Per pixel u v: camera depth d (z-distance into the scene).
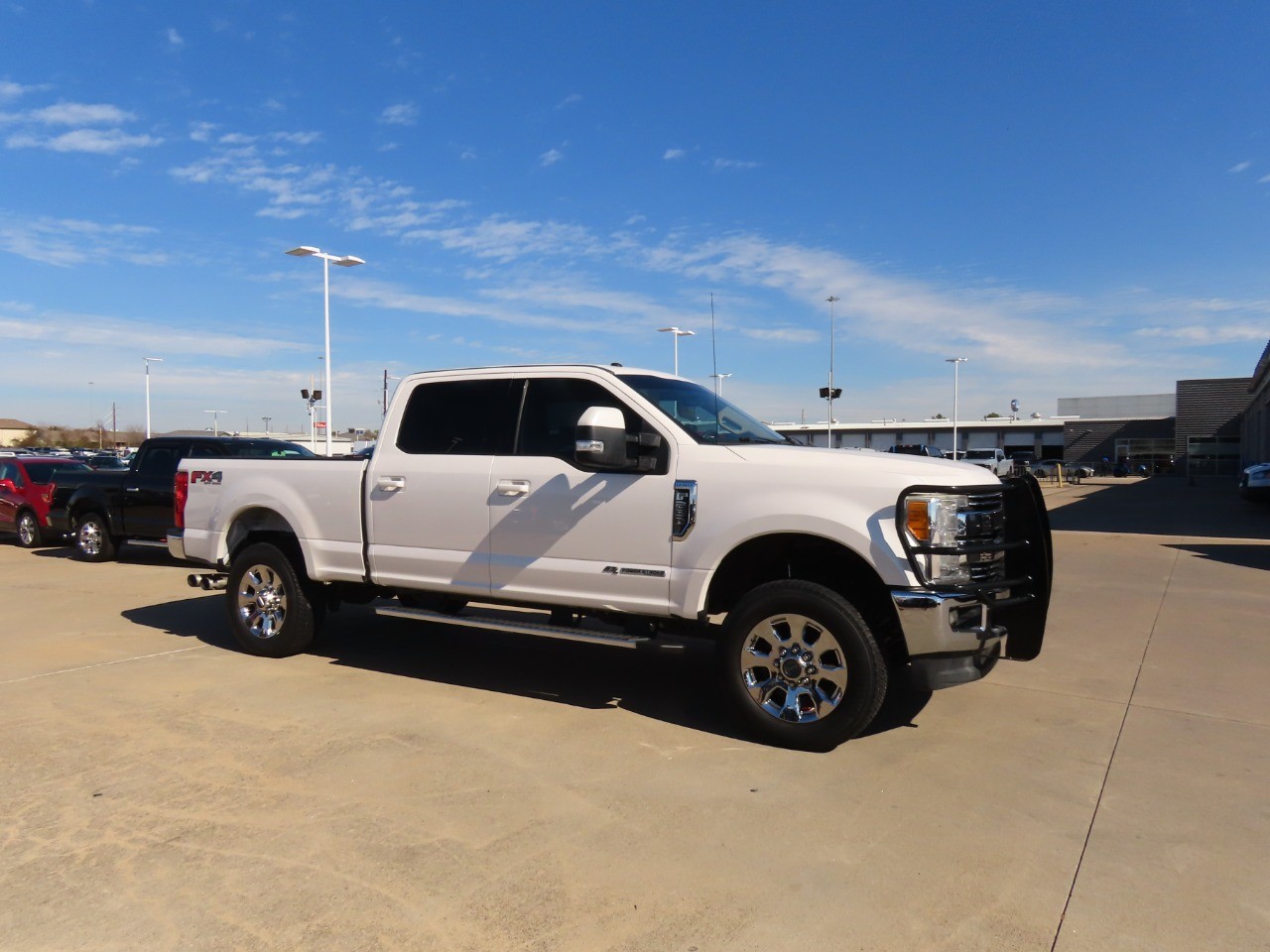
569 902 3.16
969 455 49.94
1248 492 22.84
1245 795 4.11
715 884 3.29
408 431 6.13
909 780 4.28
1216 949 2.88
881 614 4.85
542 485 5.46
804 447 5.20
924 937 2.95
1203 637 7.35
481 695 5.73
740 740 4.86
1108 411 67.19
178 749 4.70
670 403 5.44
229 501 6.88
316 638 6.88
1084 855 3.52
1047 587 4.97
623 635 5.23
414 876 3.35
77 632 7.77
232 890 3.25
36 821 3.81
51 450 72.62
